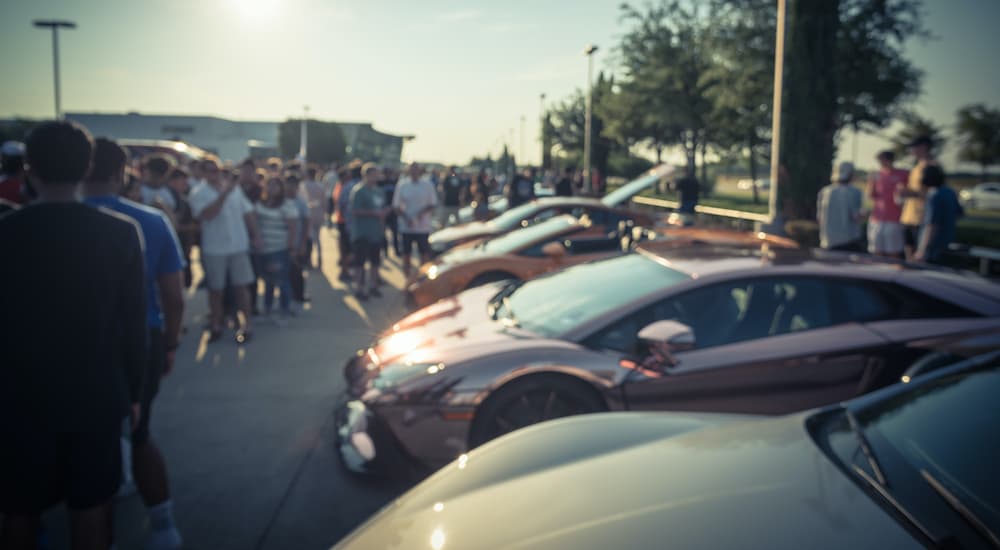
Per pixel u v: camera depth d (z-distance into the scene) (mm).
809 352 3566
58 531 3320
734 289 3758
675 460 1933
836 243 8906
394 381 3660
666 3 29062
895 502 1646
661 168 9625
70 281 2246
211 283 6758
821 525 1532
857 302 3723
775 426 2141
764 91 22844
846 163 8727
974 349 3414
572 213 9570
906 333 3588
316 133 79500
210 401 5129
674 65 28719
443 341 3949
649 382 3500
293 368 5988
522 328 3967
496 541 1632
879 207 8883
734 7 23016
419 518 1855
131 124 72875
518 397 3523
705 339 3637
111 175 3207
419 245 10336
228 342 6906
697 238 7453
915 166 8406
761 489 1702
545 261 7285
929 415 2031
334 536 3242
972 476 1729
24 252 2219
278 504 3547
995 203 37156
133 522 3359
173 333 3303
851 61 20859
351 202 9219
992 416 1944
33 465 2211
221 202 6598
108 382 2326
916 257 7578
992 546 1490
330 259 13305
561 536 1588
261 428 4594
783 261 3996
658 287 3852
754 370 3543
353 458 3746
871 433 2014
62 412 2232
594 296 4047
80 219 2307
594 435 2281
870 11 20594
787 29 15188
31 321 2203
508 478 2014
